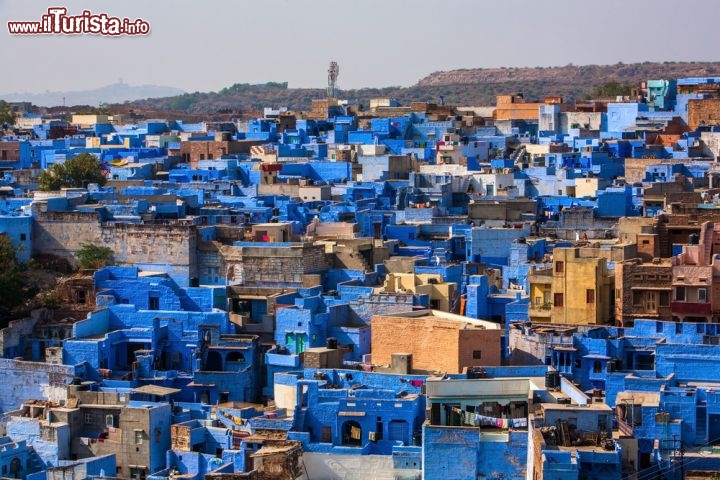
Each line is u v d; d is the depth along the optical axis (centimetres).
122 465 16488
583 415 13450
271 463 14950
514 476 13925
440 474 14038
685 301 17662
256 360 18338
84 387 17612
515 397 14600
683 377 15688
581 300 18138
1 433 17112
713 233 18338
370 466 15212
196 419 16912
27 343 19288
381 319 17350
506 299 19238
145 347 18788
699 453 13875
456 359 16750
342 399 15738
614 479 12719
